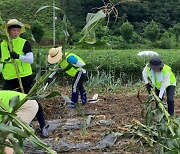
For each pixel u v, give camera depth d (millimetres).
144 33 35031
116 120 7727
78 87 8383
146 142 6195
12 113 2854
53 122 7586
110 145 6293
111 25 31766
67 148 6262
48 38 26234
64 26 3150
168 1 38000
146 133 6422
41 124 6727
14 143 2793
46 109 8398
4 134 2715
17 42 6281
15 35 6102
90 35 3051
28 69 6574
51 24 30047
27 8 34688
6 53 6297
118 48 30938
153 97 5668
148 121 5742
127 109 8820
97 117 7887
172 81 7066
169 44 34469
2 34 3268
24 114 4723
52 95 3098
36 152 5863
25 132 2846
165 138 4902
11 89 6609
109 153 6062
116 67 16172
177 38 37094
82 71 8305
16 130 2717
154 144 6074
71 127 7207
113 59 16547
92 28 3039
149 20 35875
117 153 6047
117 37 31688
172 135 4812
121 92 12141
